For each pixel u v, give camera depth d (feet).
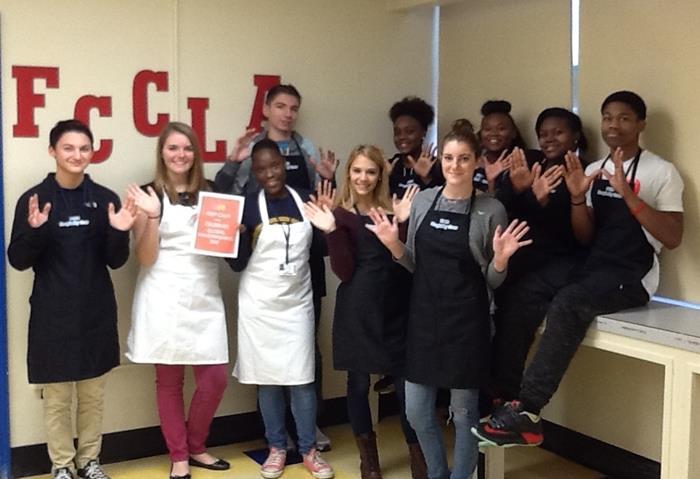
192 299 12.23
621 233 11.14
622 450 12.73
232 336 13.99
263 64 14.05
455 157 10.63
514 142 13.64
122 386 13.34
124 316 13.19
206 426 12.98
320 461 12.85
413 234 11.24
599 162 11.84
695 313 10.72
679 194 11.04
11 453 12.64
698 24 11.05
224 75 13.73
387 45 15.23
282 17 14.15
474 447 11.20
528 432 10.68
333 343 12.03
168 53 13.23
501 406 10.87
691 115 11.19
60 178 11.62
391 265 11.63
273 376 12.28
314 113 14.58
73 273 11.53
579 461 13.44
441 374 10.82
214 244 12.08
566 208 11.81
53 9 12.39
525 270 11.71
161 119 13.25
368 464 12.35
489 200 10.87
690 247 11.31
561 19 13.09
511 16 14.03
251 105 13.99
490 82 14.57
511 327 11.54
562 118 12.26
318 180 13.91
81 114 12.68
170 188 12.28
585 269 11.29
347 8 14.75
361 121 15.07
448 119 15.60
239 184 13.24
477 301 10.82
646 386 12.27
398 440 14.37
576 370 13.42
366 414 12.29
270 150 12.26
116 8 12.81
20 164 12.35
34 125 12.39
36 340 11.56
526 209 11.93
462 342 10.76
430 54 15.71
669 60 11.44
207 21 13.52
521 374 11.53
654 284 11.26
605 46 12.36
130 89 13.00
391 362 11.64
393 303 11.69
